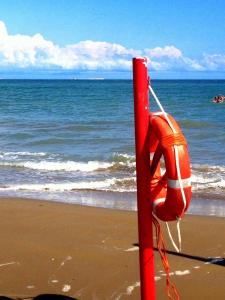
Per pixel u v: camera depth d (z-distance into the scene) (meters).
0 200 8.84
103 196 9.77
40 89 87.56
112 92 73.12
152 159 3.47
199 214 8.05
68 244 6.08
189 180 3.22
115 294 4.64
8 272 5.17
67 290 4.74
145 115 3.36
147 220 3.45
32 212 7.80
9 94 65.25
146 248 3.46
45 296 4.60
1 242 6.19
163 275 5.05
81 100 50.31
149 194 3.41
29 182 11.32
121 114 32.03
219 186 10.58
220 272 5.12
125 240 6.23
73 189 10.50
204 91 76.12
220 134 20.48
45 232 6.64
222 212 8.23
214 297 4.55
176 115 30.81
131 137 19.77
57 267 5.31
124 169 13.01
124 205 8.88
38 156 15.27
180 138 3.23
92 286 4.82
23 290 4.73
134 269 5.21
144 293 3.51
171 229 6.79
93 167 13.18
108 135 20.58
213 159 14.48
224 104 40.12
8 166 13.41
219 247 5.97
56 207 8.16
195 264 5.35
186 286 4.78
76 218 7.37
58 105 42.09
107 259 5.53
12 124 25.56
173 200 3.21
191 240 6.27
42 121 27.33
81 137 19.88
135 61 3.32
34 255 5.68
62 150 16.56
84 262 5.45
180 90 81.06
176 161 3.17
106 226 6.90
